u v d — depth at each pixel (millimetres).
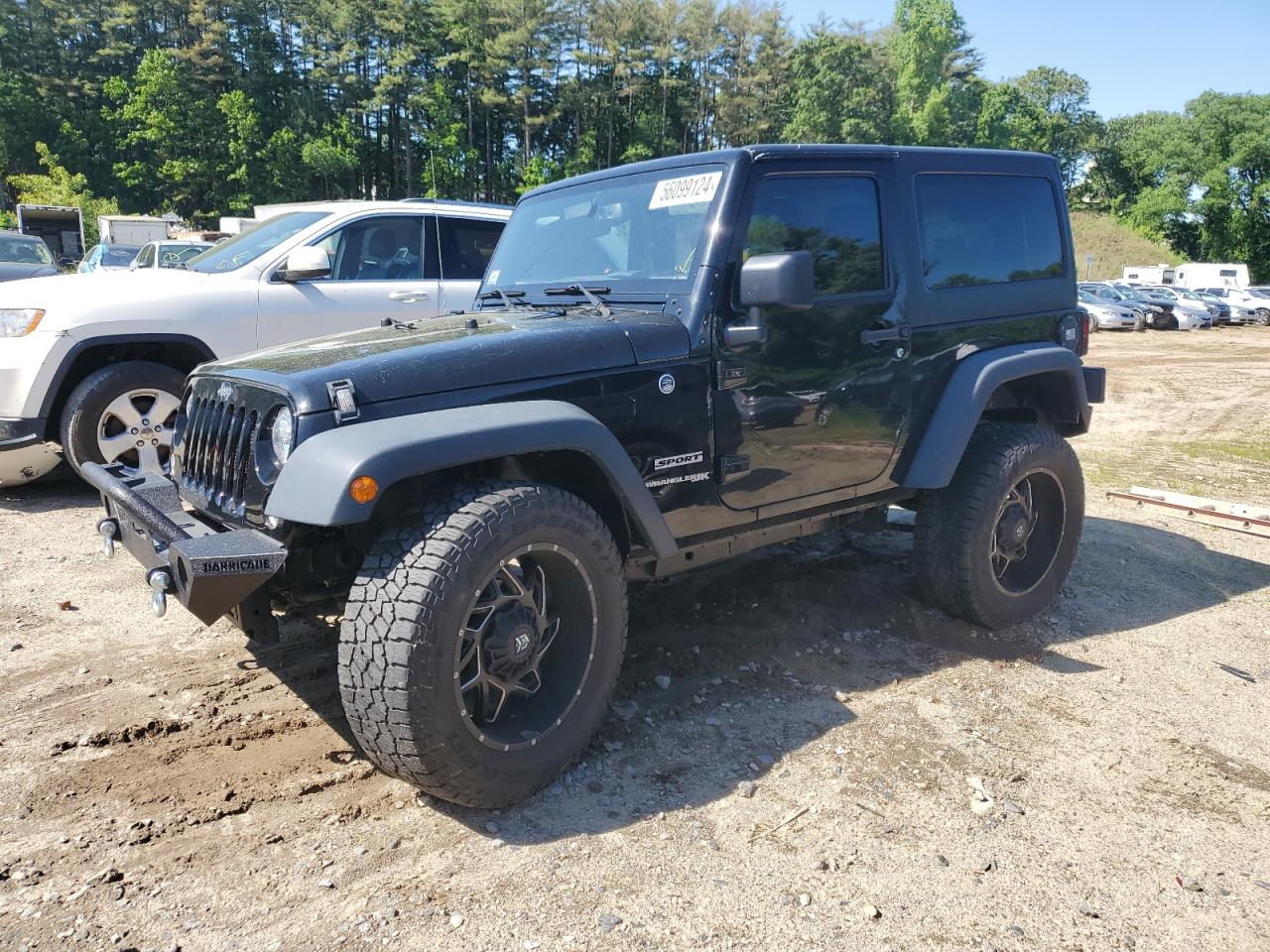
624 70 68188
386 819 2561
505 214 7285
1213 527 6062
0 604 4055
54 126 69375
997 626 4082
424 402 2561
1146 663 3842
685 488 3090
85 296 5570
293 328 6137
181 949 2029
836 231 3430
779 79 73875
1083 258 76125
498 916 2164
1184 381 16891
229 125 62844
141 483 3273
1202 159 73625
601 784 2760
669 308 3119
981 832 2578
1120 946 2139
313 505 2270
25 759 2812
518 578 2564
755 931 2141
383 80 66750
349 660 2350
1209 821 2684
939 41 70875
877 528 4199
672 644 3783
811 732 3127
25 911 2131
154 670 3457
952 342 3834
